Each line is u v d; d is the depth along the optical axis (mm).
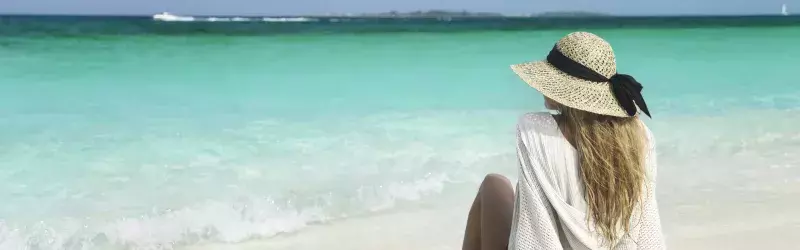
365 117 8047
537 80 2299
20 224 4352
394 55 17797
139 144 6543
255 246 4117
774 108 8906
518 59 17391
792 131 7320
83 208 4676
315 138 6797
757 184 5312
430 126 7449
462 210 4734
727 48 20688
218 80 11820
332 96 9906
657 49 20203
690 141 6711
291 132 7133
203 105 8945
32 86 10383
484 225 2605
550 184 2227
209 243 4160
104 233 4266
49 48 16719
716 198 4957
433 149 6309
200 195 4941
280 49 19234
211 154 6152
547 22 47938
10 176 5395
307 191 5020
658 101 9484
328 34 27734
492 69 14305
